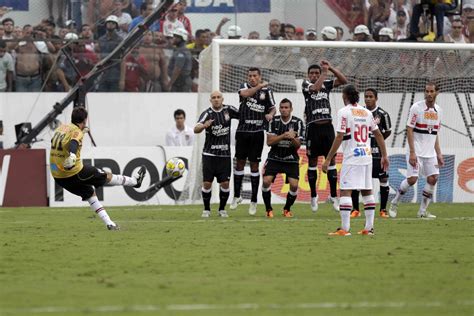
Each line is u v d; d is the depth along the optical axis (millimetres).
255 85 59469
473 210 65188
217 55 68500
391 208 59469
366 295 28594
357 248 40438
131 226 51219
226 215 58906
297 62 73000
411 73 74812
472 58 75625
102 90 82188
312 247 40781
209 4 84438
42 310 26062
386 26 84500
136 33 79812
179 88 83688
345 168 45375
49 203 71625
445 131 75875
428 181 57969
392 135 75062
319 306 26719
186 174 73312
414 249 40125
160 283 30859
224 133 57844
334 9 84562
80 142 47406
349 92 44594
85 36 82688
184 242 42781
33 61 81125
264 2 84500
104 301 27531
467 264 35469
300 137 58250
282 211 63625
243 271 33594
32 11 82875
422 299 27938
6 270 34062
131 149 72812
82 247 40938
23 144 78000
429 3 78438
